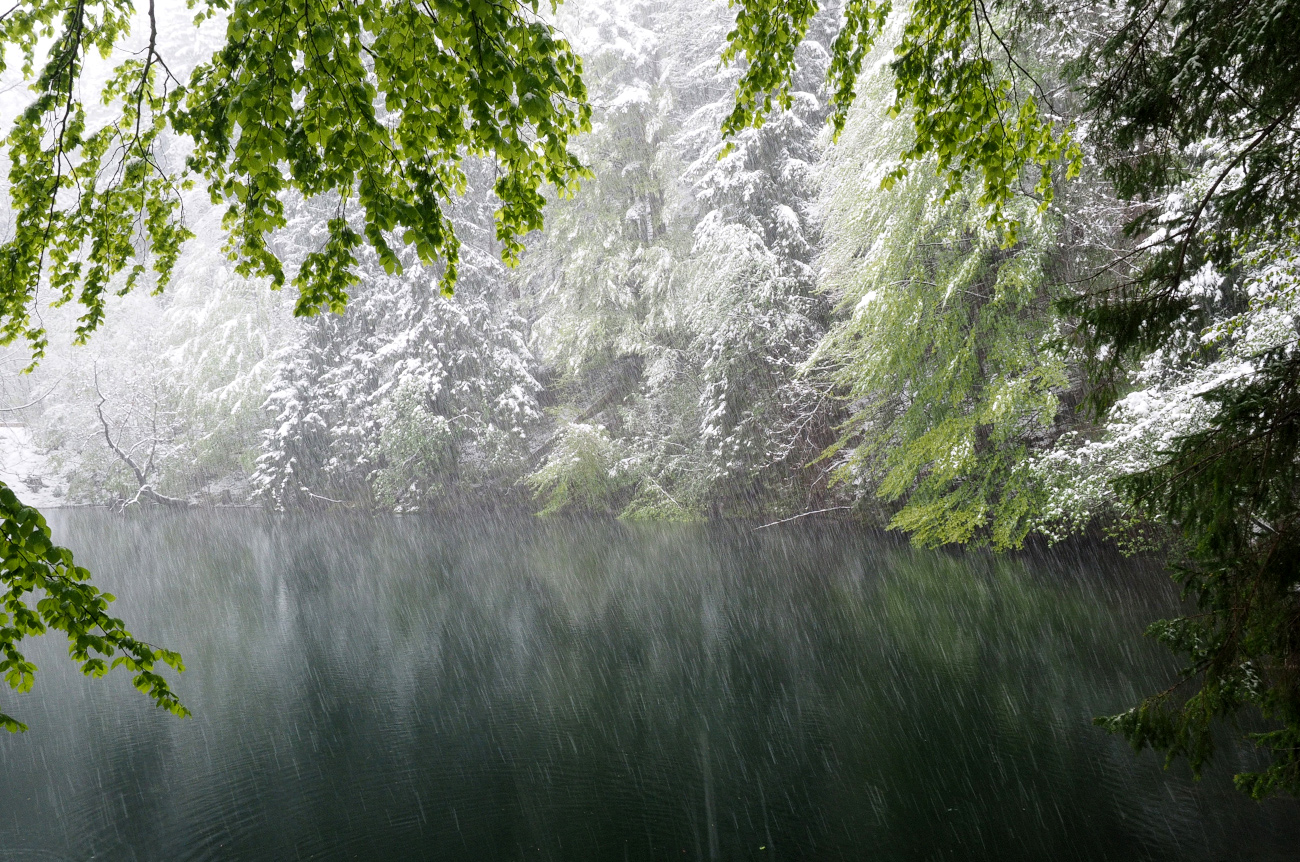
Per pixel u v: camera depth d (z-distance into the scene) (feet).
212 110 9.84
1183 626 13.74
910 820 19.74
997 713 25.62
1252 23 9.27
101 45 11.31
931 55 11.92
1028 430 41.47
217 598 50.26
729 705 28.09
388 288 90.53
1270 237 11.91
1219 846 17.60
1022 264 36.01
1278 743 12.00
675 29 77.61
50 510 108.58
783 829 19.80
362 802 22.22
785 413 64.18
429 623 42.04
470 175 89.35
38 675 34.60
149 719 29.01
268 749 26.03
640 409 79.77
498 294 93.91
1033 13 19.77
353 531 78.74
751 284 60.59
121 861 19.74
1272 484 10.26
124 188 11.41
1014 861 17.78
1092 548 44.21
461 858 19.27
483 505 86.84
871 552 52.08
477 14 7.41
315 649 37.83
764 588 45.50
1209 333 21.63
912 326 40.63
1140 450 27.63
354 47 8.16
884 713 26.37
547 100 7.81
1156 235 22.24
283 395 92.68
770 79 11.97
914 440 44.06
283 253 95.81
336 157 8.10
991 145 11.53
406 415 81.46
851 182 45.70
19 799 23.06
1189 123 10.98
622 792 22.20
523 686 31.30
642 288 78.38
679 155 76.02
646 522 71.92
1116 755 22.12
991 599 38.88
